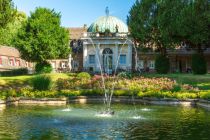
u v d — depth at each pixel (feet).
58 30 212.02
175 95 106.32
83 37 247.29
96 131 58.80
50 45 207.10
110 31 255.70
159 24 195.93
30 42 206.59
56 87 132.98
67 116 75.61
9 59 252.83
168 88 119.65
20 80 160.66
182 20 181.06
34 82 116.67
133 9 214.90
